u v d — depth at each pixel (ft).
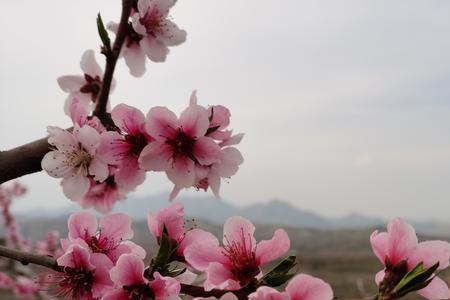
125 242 0.85
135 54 1.12
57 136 0.87
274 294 0.64
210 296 0.70
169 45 1.11
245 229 0.75
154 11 1.08
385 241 0.73
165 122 0.85
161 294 0.74
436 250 0.70
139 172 0.90
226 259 0.72
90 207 1.08
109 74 0.92
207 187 0.89
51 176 0.87
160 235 0.82
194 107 0.85
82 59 1.19
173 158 0.86
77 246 0.78
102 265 0.78
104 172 0.88
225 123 0.88
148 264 0.80
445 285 0.69
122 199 1.08
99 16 0.90
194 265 0.72
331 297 0.64
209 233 0.81
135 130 0.88
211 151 0.85
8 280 3.21
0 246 0.78
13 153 0.85
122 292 0.76
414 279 0.67
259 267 0.71
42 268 0.81
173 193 0.86
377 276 0.72
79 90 1.19
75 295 0.78
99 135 0.87
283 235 0.72
